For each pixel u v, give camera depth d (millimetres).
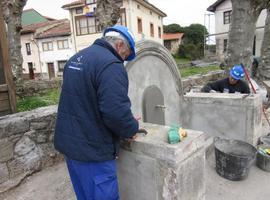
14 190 3082
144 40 3178
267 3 6867
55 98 6297
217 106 3930
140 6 27156
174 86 3926
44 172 3445
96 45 1905
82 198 2072
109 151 1895
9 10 8547
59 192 3016
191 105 4160
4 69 3570
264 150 3523
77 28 27312
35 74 24234
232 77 4258
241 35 6707
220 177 3281
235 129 3838
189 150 1972
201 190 2213
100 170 1896
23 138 3258
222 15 27281
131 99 3070
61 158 3707
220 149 3381
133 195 2230
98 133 1834
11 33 8672
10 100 3637
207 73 9086
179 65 21484
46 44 30141
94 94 1774
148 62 3295
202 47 41406
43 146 3488
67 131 1893
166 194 1976
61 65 29906
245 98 3676
